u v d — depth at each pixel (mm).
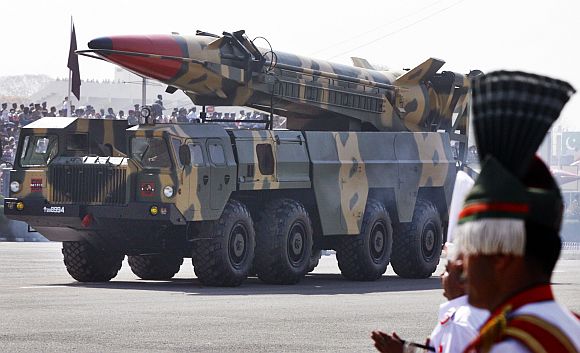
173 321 37125
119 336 33094
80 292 48062
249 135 56250
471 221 7156
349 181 61188
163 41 56812
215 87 59031
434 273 70938
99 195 53250
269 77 60812
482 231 7094
